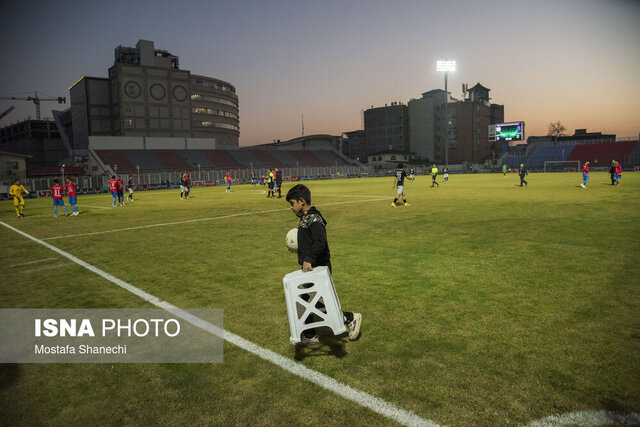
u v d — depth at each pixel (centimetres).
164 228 1271
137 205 2283
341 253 803
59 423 281
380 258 745
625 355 344
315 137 8838
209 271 691
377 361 348
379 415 273
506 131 7650
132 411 291
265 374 335
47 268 760
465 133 10731
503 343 373
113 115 8219
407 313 459
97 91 8112
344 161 8556
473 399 287
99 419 284
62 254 896
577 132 10900
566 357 343
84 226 1397
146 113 8150
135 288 600
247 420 274
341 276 626
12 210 2322
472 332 400
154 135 8244
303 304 350
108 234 1180
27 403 307
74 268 751
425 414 272
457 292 528
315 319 399
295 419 273
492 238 902
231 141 10888
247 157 7356
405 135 11412
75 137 8912
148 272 699
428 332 404
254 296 543
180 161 6519
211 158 6925
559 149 7794
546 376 314
